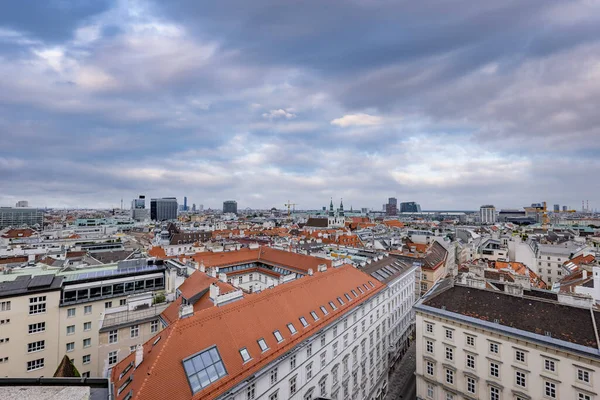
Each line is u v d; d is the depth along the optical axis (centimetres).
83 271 6072
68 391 2538
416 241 15988
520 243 14012
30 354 4778
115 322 4772
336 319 4962
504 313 4706
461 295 5347
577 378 3838
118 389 3059
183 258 8262
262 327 4031
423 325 5331
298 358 4144
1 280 5238
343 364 5159
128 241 17325
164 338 3331
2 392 2486
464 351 4812
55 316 5050
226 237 19725
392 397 6488
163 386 2850
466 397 4750
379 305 6712
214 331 3591
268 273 8831
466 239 18812
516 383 4306
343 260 7562
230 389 3159
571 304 4481
